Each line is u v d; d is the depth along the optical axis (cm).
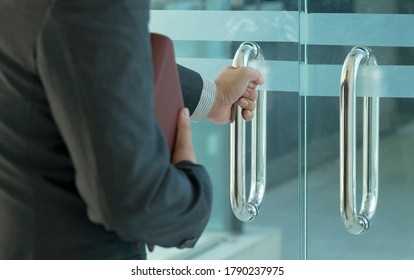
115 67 107
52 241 117
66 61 108
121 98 107
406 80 184
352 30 188
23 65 115
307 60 193
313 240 197
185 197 114
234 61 197
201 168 123
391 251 189
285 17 195
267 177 200
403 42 184
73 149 108
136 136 107
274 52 197
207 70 206
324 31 191
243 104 180
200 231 120
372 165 187
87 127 106
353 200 184
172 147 126
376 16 185
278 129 197
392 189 188
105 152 105
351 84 181
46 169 117
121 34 108
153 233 111
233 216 206
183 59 209
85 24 108
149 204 107
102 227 118
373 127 187
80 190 110
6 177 119
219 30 204
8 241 119
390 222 189
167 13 210
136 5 111
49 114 116
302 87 194
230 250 206
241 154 198
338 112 191
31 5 113
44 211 117
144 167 107
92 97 106
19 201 118
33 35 112
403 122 185
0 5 118
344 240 193
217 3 204
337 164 192
